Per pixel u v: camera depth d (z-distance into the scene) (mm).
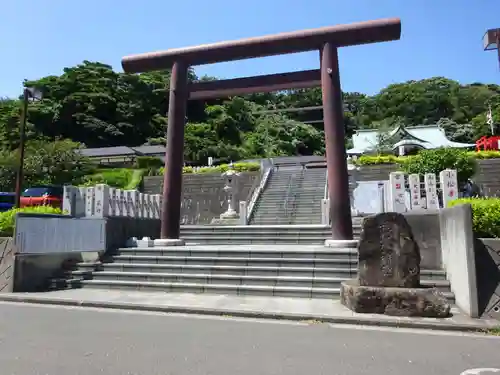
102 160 47062
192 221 26578
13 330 5832
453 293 7797
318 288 8570
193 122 73812
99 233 11188
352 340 5398
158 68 13039
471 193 20828
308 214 20109
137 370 4059
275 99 90438
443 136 49281
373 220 7422
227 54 12273
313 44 11656
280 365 4266
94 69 66125
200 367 4172
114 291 9312
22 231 9539
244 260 9930
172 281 9617
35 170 32125
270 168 29078
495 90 82500
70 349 4805
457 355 4703
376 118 77062
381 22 11102
